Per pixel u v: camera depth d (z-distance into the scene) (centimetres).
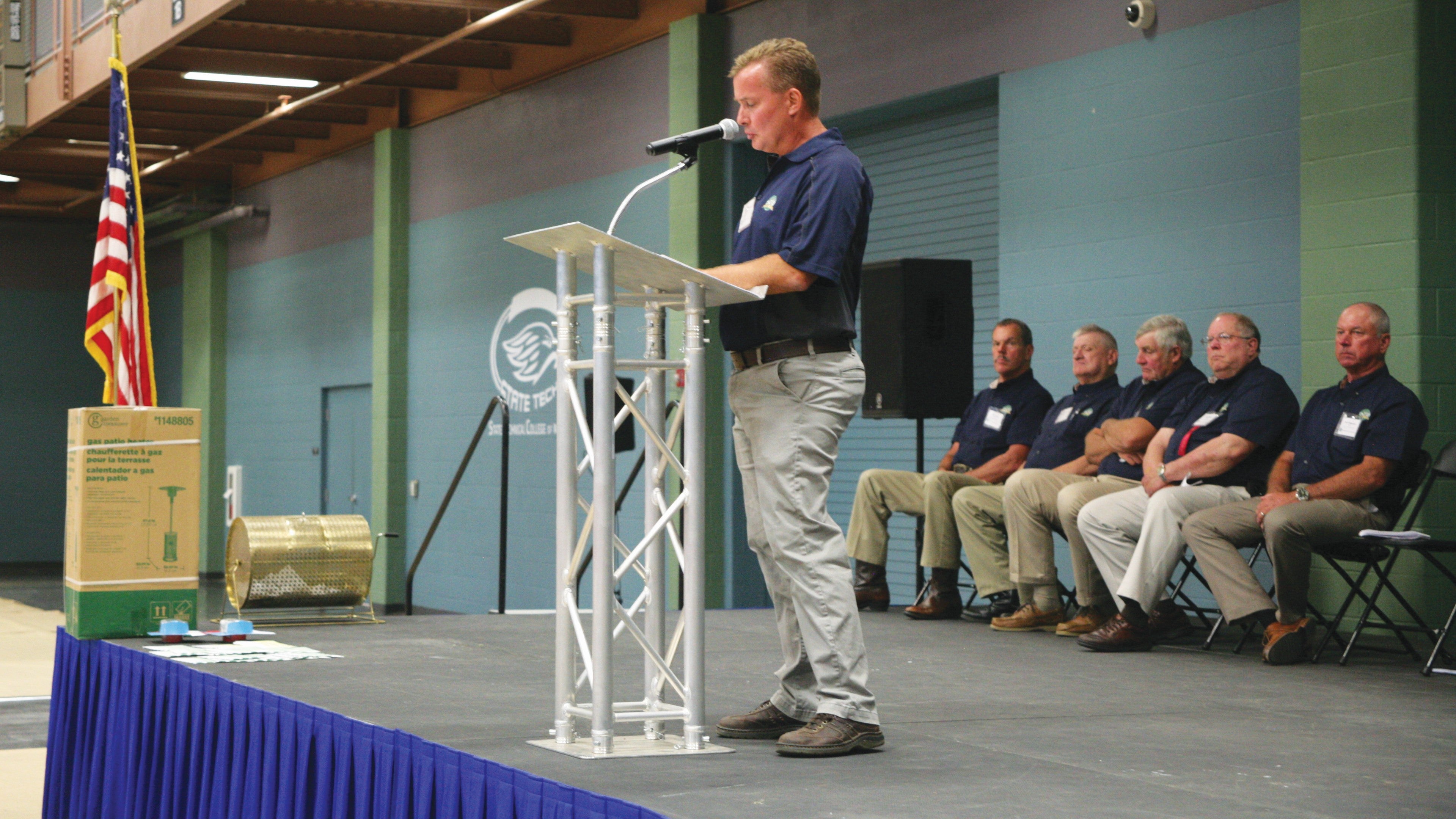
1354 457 477
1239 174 625
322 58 1082
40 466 1816
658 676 312
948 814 242
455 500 1191
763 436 296
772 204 297
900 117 848
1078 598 546
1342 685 417
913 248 847
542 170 1086
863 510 652
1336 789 268
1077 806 249
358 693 387
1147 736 328
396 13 1024
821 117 862
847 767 283
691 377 292
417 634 553
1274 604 484
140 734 448
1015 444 632
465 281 1180
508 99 1126
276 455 1500
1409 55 555
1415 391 552
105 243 556
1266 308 612
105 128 1318
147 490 491
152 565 492
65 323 1825
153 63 1082
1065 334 711
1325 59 585
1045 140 722
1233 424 504
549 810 258
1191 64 646
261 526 587
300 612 688
